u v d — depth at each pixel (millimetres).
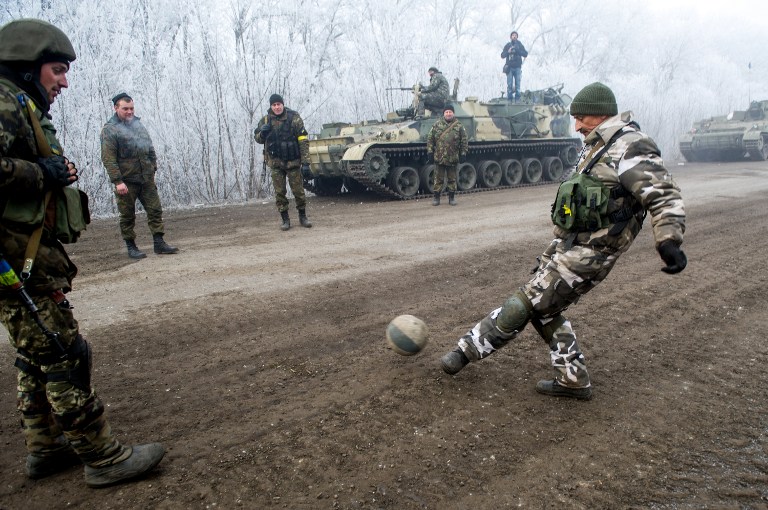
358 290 5707
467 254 7117
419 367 3906
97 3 13859
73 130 12945
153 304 5379
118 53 13711
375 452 2889
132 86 13953
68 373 2525
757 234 8055
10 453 2992
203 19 15062
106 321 4918
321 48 21219
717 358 4062
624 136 2975
